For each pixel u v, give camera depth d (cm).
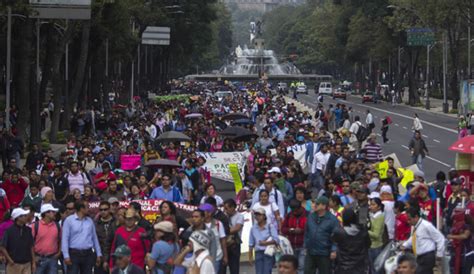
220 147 8769
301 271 4091
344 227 3691
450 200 4409
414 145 8494
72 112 14338
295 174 5662
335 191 5000
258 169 6119
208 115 13500
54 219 4078
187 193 5744
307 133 8856
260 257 4031
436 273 4166
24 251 3922
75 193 4916
